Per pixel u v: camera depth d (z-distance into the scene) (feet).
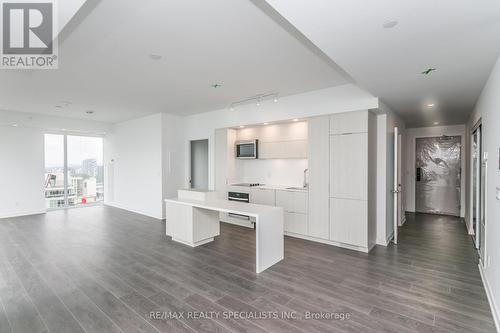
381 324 7.04
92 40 8.38
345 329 6.84
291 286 9.25
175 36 8.18
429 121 19.75
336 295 8.60
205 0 6.30
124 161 24.64
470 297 8.43
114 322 7.16
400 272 10.39
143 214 22.21
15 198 21.11
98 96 15.57
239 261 11.65
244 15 7.00
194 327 6.93
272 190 16.30
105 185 27.35
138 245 13.87
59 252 12.73
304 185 16.80
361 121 12.83
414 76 9.69
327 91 13.85
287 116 15.43
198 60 10.13
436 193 22.44
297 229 15.16
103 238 15.15
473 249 13.14
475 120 13.87
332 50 7.49
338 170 13.53
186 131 22.15
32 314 7.55
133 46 8.89
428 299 8.31
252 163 19.85
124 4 6.40
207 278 9.92
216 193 14.32
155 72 11.47
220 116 19.34
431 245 13.87
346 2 5.15
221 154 19.24
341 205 13.46
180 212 14.12
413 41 6.95
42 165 22.48
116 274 10.27
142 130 22.50
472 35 6.58
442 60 8.21
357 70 9.10
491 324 7.02
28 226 17.90
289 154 16.63
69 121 23.02
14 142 20.97
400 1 5.13
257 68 10.98
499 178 7.69
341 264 11.25
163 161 20.76
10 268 10.80
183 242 14.23
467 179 18.10
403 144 19.72
